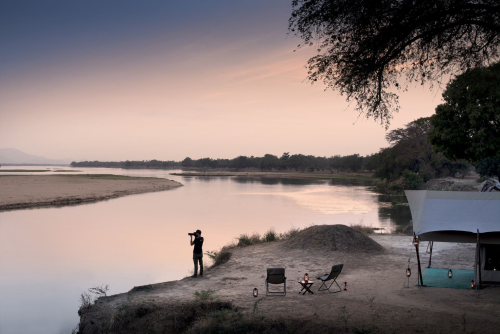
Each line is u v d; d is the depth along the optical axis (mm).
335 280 11203
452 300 9094
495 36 7965
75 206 47188
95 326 9438
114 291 13898
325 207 46469
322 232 17656
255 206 47719
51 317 11273
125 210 43062
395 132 82562
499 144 26688
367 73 8180
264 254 16672
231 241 23891
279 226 30859
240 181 127812
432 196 11156
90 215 38406
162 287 12172
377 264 14234
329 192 73562
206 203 51750
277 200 56438
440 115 29281
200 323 8320
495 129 27062
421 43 8305
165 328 8750
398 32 7828
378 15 7504
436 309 8297
